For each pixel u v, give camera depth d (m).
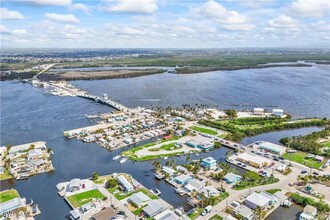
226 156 168.12
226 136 199.00
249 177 138.50
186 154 173.50
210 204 117.56
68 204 121.75
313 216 107.50
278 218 109.56
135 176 147.25
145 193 128.50
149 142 194.12
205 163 153.25
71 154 176.25
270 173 145.00
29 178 146.25
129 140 192.75
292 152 171.88
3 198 126.19
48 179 144.88
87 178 144.88
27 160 163.88
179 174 145.62
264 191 127.12
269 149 174.00
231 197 123.88
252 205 115.38
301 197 119.81
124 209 116.25
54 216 113.81
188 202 121.88
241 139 198.50
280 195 123.25
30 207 119.44
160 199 123.31
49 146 189.50
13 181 143.25
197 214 112.19
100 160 167.50
